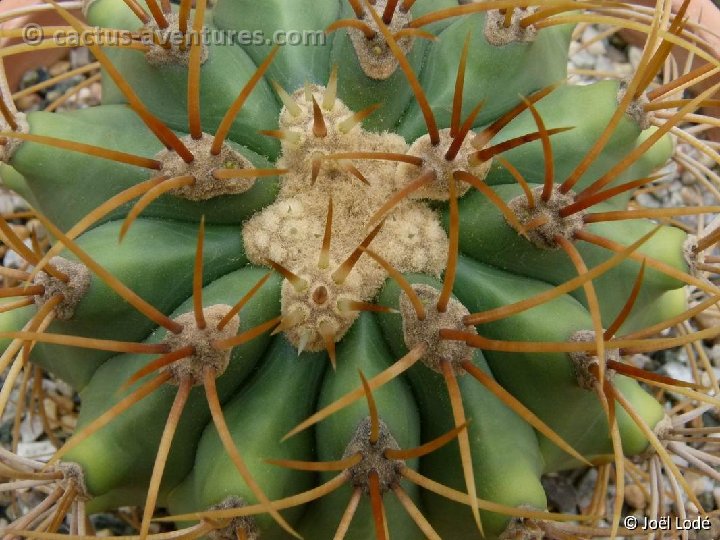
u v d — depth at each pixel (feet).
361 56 1.26
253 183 1.24
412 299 1.09
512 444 1.21
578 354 1.17
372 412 1.06
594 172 1.31
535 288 1.23
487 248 1.24
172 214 1.24
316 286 1.19
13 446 1.56
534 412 1.25
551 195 1.19
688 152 2.06
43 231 1.89
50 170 1.26
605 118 1.29
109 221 1.27
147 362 1.20
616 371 1.17
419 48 1.31
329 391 1.19
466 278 1.24
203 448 1.21
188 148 1.20
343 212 1.26
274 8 1.33
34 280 1.20
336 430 1.15
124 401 1.07
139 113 1.11
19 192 1.38
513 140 1.14
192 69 1.12
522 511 1.10
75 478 1.20
